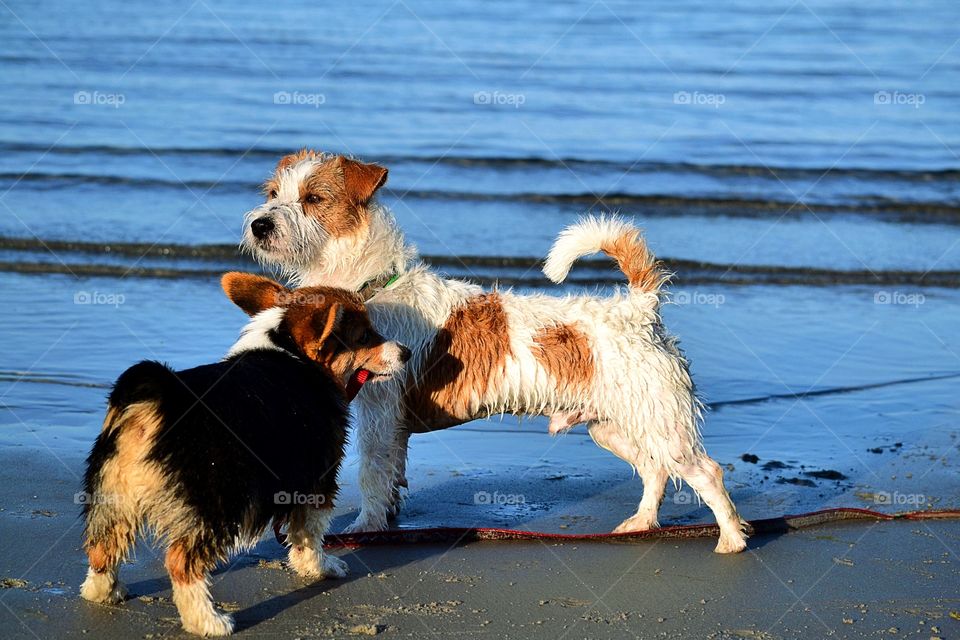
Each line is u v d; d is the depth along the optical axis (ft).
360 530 18.19
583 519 19.51
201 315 29.76
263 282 16.87
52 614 14.26
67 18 72.49
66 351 26.58
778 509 19.89
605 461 22.68
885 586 16.31
